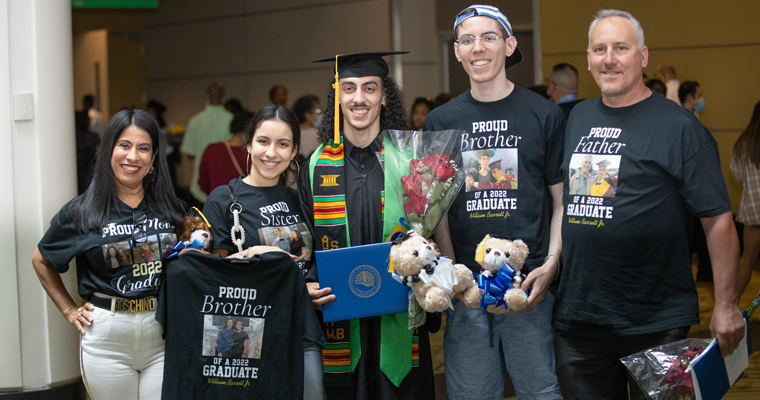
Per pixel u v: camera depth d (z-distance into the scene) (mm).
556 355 2508
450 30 7711
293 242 2512
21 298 3225
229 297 2281
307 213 2562
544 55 7379
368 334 2479
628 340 2322
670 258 2238
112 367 2316
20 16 3176
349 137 2564
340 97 2533
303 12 8125
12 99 3176
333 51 7992
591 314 2324
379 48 7727
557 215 2537
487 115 2518
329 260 2322
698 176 2158
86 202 2334
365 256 2332
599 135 2309
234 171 5008
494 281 2221
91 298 2352
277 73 8414
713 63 6832
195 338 2273
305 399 2465
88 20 10422
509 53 2568
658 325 2248
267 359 2289
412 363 2465
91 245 2289
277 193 2574
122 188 2406
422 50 7762
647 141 2209
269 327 2291
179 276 2277
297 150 2625
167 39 9227
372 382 2516
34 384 3262
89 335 2318
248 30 8539
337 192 2482
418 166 2322
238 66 8688
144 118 2385
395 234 2402
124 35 10531
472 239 2512
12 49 3166
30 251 3229
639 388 2328
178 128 7332
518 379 2590
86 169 5836
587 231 2285
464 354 2594
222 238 2465
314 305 2395
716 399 2131
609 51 2240
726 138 6863
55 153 3281
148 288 2322
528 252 2359
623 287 2264
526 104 2500
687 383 2098
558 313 2438
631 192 2211
